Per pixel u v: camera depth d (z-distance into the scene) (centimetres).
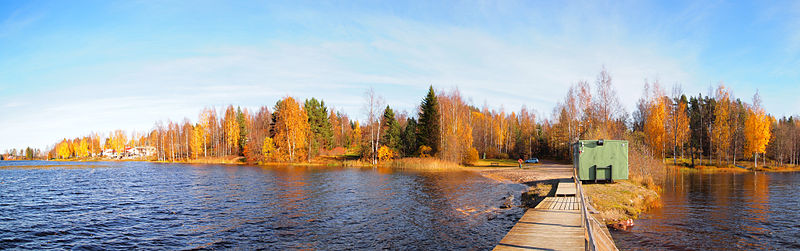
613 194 2117
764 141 5872
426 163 5528
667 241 1331
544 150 8288
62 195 2722
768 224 1620
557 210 1614
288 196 2527
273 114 8631
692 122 8156
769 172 5225
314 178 3906
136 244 1399
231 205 2181
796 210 1955
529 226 1317
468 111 7912
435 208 2012
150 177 4288
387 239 1399
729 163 6159
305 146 7462
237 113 10475
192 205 2197
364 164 6222
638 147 3294
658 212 1850
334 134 10956
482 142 8731
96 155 15362
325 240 1405
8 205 2267
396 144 6744
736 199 2331
